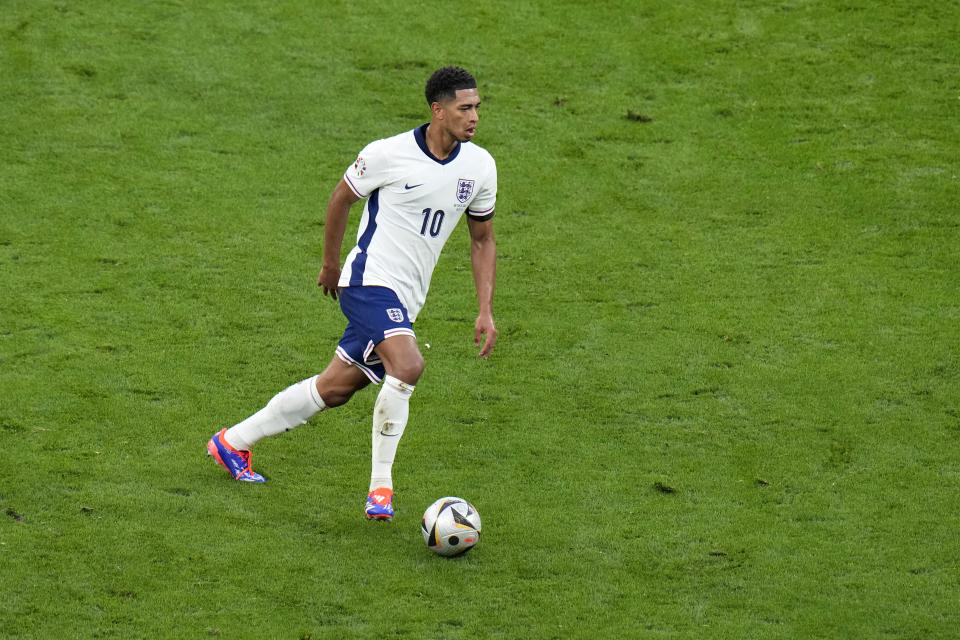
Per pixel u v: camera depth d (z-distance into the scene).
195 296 26.86
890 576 18.11
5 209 29.81
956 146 35.09
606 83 37.94
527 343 25.70
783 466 21.30
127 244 28.83
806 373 24.66
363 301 18.62
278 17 40.41
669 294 27.98
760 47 39.97
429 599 17.17
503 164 33.69
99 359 23.97
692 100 37.28
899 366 24.95
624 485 20.56
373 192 18.86
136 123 34.41
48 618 16.23
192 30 39.31
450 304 27.34
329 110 35.72
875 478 20.97
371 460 21.16
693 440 22.14
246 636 16.11
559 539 18.86
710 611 17.16
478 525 18.22
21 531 18.17
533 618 16.83
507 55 39.09
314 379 19.55
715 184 33.19
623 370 24.69
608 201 32.22
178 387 23.16
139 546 18.02
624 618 16.91
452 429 22.30
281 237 29.67
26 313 25.52
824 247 30.22
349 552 18.25
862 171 33.84
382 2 41.75
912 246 30.28
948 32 40.75
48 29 38.66
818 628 16.81
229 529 18.66
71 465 20.17
